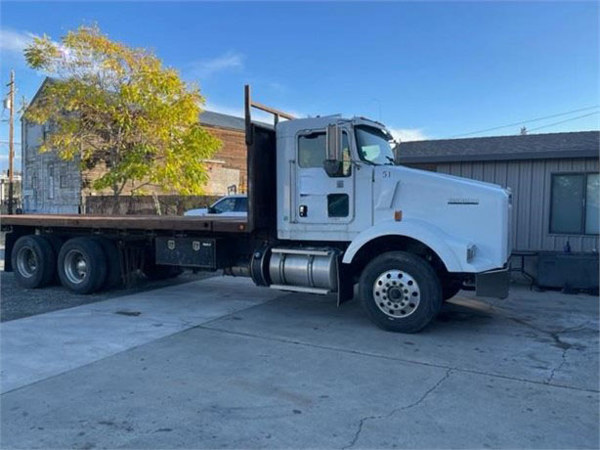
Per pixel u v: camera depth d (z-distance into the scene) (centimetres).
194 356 523
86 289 860
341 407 394
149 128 2073
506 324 669
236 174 3294
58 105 2059
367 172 646
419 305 603
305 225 684
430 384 444
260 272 709
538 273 927
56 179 2752
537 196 1032
